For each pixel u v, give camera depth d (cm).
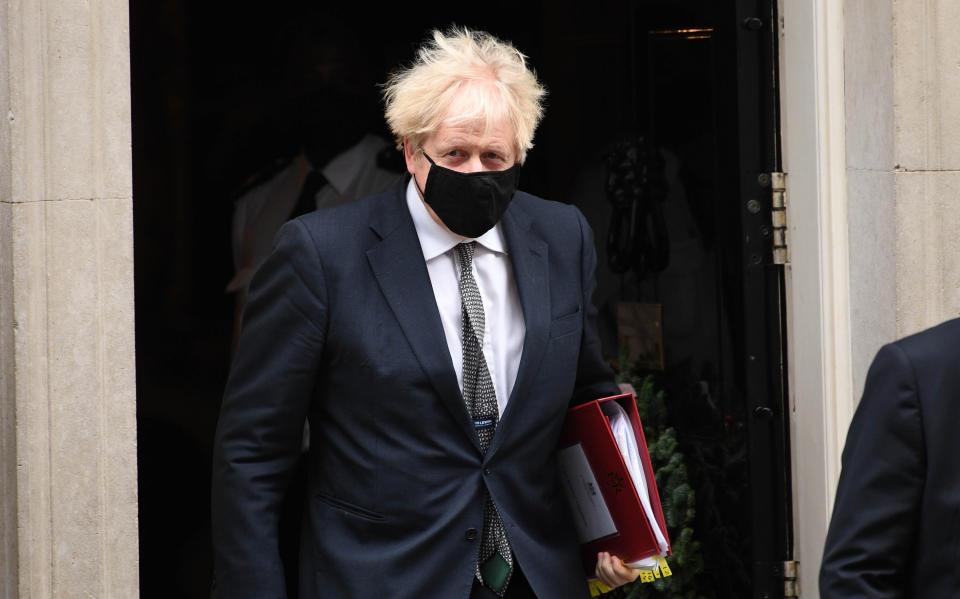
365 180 1024
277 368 476
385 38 1373
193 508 1112
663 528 517
